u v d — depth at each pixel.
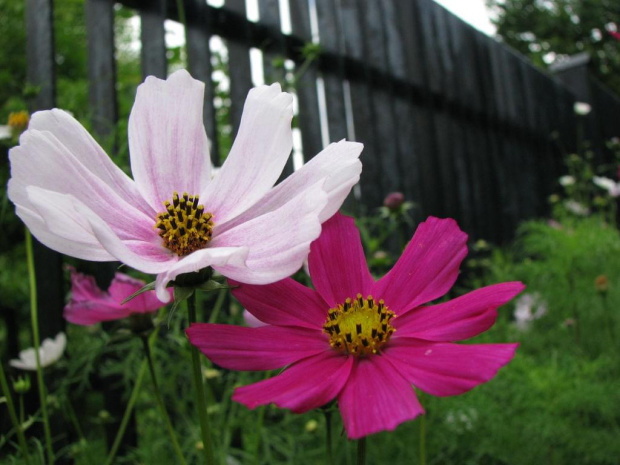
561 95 1.40
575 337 0.58
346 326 0.12
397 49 0.82
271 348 0.12
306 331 0.13
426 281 0.14
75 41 0.72
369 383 0.11
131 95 0.47
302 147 0.61
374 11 0.78
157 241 0.13
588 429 0.39
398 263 0.14
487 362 0.10
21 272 0.50
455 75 0.99
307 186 0.12
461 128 0.98
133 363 0.36
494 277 0.80
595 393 0.38
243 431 0.35
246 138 0.13
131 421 0.40
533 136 1.24
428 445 0.38
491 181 1.05
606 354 0.51
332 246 0.14
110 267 0.39
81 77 0.72
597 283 0.57
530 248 0.84
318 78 0.66
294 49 0.62
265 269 0.11
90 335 0.37
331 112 0.66
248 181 0.13
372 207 0.70
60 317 0.37
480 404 0.38
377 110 0.76
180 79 0.14
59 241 0.11
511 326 0.58
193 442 0.33
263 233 0.12
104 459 0.38
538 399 0.39
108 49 0.42
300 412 0.10
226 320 0.41
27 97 0.37
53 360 0.29
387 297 0.14
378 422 0.10
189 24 0.48
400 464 0.37
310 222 0.10
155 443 0.35
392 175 0.75
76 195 0.12
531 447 0.37
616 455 0.37
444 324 0.12
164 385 0.36
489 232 1.02
